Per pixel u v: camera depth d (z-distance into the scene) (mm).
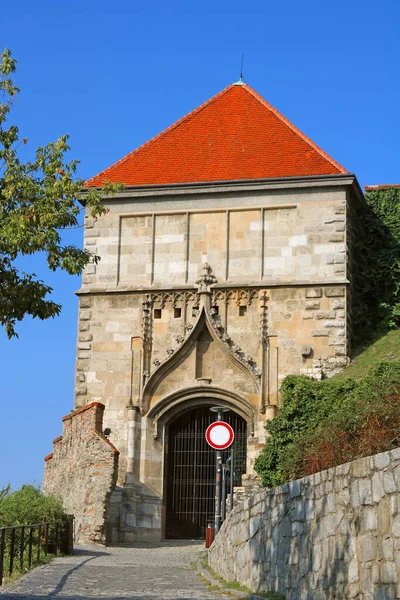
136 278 41406
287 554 16656
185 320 40469
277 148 42844
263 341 39438
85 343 41062
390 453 12492
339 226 40000
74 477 37281
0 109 20891
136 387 40125
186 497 39375
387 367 31922
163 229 41625
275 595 16812
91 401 40406
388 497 12438
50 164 20891
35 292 20109
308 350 39000
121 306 41125
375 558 12734
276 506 17578
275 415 38094
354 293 41375
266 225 40719
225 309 40156
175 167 42875
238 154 42969
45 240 20094
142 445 39438
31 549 24156
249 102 45844
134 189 41781
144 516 38656
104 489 34812
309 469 18219
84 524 34719
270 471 34188
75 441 38062
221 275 40719
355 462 13672
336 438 17172
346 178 40094
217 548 23438
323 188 40406
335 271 39688
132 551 32250
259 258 40469
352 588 13430
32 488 29422
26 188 20500
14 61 20922
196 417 40156
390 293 41875
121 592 18578
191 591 18984
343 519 13984
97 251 41875
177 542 37500
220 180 41188
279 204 40688
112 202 42188
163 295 40875
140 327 40781
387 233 42625
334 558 14219
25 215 20234
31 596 17250
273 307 39812
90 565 25016
